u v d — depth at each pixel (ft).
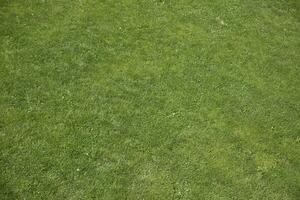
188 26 81.46
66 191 54.19
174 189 57.77
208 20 84.17
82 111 63.00
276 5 94.99
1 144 56.65
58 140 58.90
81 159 57.72
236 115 69.26
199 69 74.13
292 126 70.85
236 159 63.52
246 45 81.92
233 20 86.43
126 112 64.64
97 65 69.72
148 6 82.94
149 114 65.31
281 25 90.07
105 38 74.38
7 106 60.90
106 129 61.82
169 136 63.36
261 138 67.41
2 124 58.75
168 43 76.89
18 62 66.69
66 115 61.93
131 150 60.39
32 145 57.52
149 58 73.20
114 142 60.64
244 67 77.41
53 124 60.49
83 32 74.23
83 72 68.08
